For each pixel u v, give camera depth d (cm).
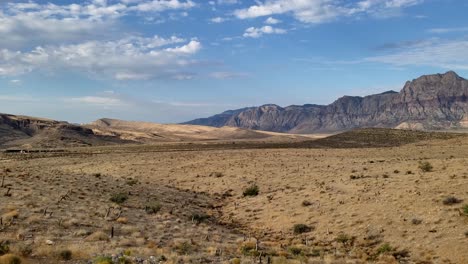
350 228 4216
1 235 2733
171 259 2464
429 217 3988
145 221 4238
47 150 18975
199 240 3569
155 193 6369
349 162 8856
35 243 2556
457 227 3644
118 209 4672
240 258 2869
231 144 19112
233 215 5478
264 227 4778
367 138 17525
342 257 3325
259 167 9025
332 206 4956
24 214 3494
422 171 5947
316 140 18825
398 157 9869
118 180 7381
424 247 3481
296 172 7950
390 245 3666
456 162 6281
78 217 3753
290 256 3206
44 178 6272
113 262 2219
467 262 3077
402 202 4522
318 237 4178
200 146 17925
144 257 2475
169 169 9525
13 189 4781
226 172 8662
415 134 17325
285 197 5800
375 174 6406
